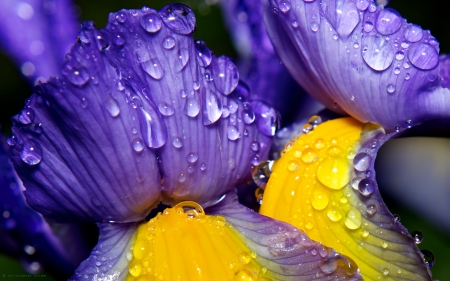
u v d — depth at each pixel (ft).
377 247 0.49
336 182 0.50
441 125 0.51
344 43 0.50
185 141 0.48
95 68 0.47
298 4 0.50
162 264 0.48
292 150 0.52
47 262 0.60
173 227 0.49
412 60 0.49
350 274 0.47
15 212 0.59
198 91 0.49
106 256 0.48
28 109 0.47
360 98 0.51
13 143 0.48
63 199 0.48
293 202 0.51
